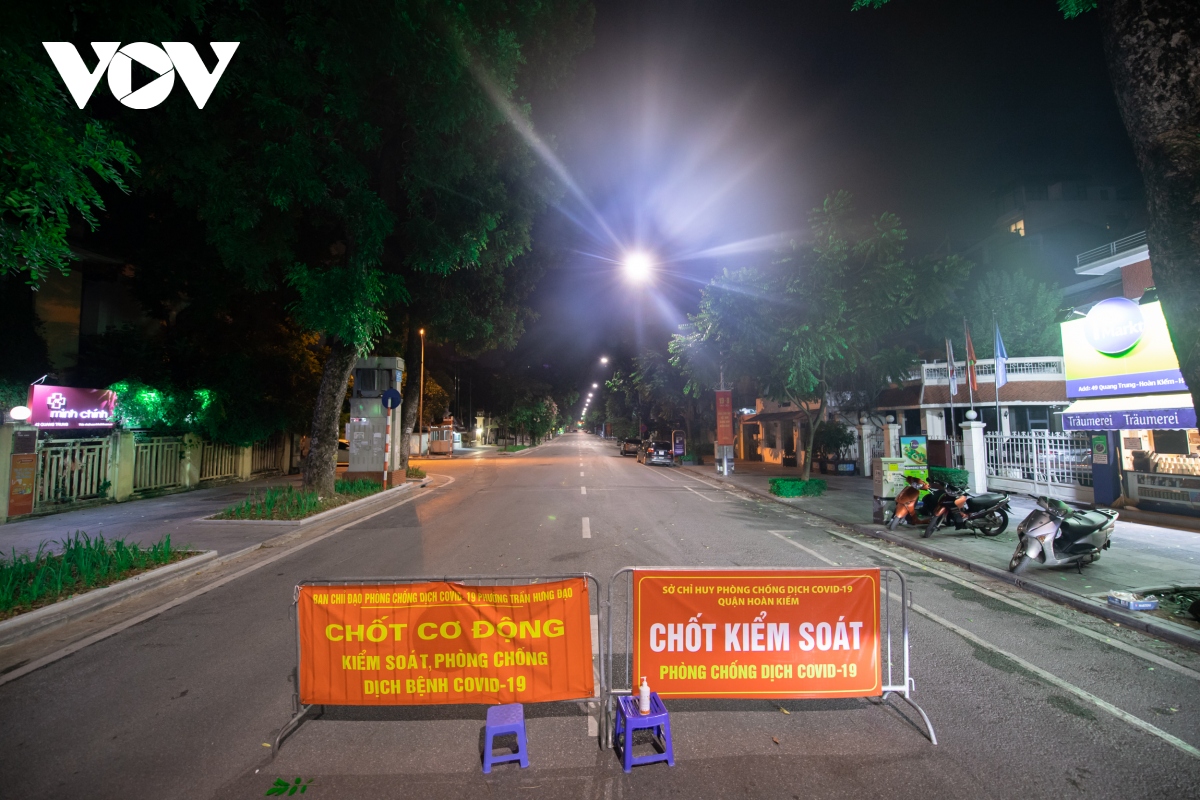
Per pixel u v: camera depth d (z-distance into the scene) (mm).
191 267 18672
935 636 5641
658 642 4051
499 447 62688
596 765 3566
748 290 14359
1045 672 4836
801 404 16812
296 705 4016
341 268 12250
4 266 5520
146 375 17469
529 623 4016
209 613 6387
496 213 14000
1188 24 5676
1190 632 5477
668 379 31578
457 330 19500
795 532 11242
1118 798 3203
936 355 24109
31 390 13141
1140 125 6062
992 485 16859
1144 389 11766
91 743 3795
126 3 5961
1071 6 7301
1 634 5555
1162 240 5980
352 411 18969
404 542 10281
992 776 3404
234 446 20703
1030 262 31516
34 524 11594
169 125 10555
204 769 3510
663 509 14477
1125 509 12156
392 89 12094
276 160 10453
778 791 3277
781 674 4098
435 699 3986
